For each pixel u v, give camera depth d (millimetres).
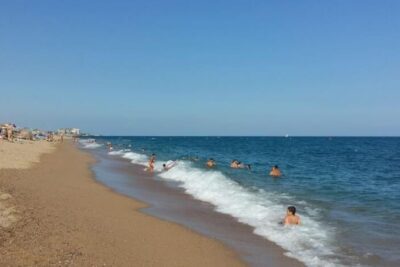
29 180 20906
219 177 24266
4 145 46938
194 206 16984
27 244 9539
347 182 24812
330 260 9656
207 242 11391
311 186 22328
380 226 12727
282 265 9484
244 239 11750
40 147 55812
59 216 12852
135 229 12484
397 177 28266
